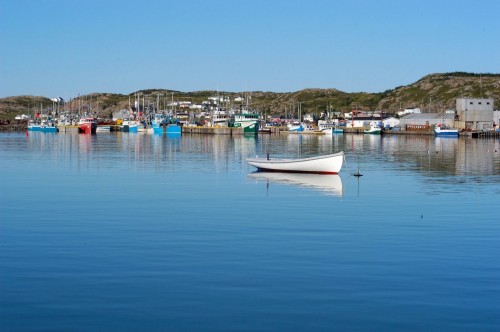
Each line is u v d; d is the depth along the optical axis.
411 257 29.84
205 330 20.62
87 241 33.25
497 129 195.50
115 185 60.28
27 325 21.00
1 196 51.62
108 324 21.08
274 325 21.05
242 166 83.31
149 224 38.44
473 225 38.50
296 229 36.81
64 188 57.62
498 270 27.45
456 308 22.52
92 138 185.62
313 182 62.84
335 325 21.03
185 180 65.06
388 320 21.44
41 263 28.47
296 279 26.06
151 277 26.28
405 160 96.38
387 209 44.88
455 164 88.31
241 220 39.88
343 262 28.84
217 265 28.22
